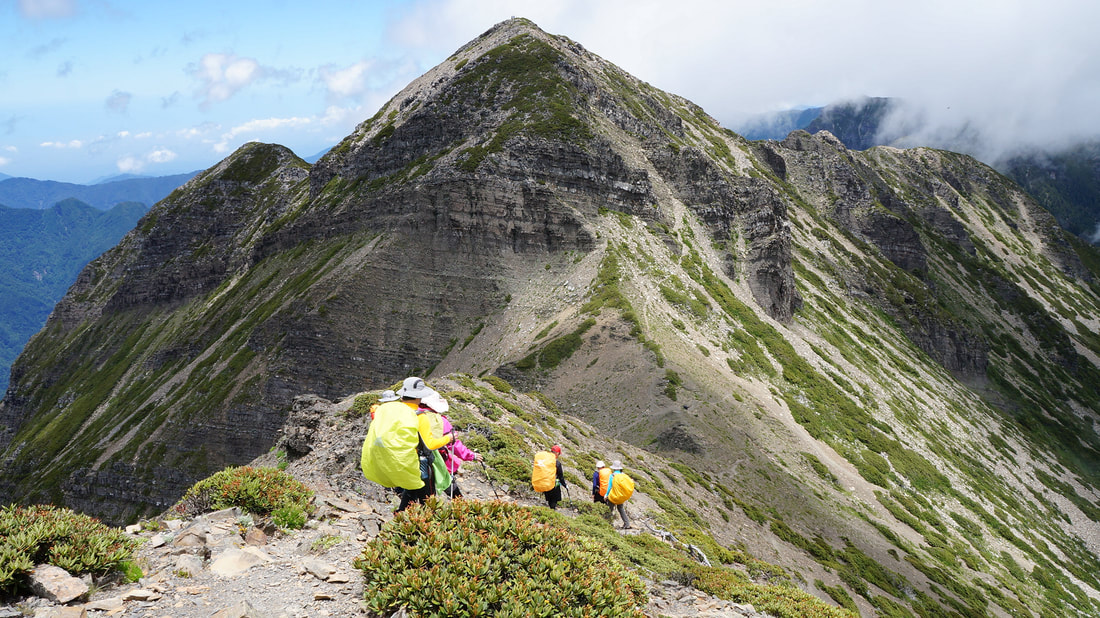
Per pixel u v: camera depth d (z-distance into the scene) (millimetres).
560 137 113875
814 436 74688
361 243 120750
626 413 68250
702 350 82688
